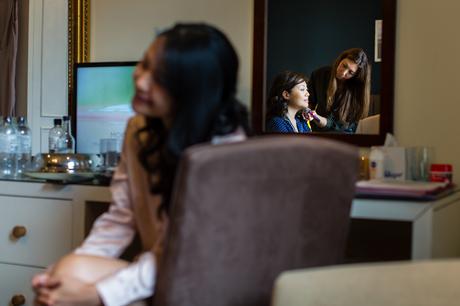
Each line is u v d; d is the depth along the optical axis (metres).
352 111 2.00
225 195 1.00
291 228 1.09
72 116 2.35
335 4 2.02
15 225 1.89
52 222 1.83
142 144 1.25
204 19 2.21
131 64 2.27
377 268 0.89
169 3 2.27
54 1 2.39
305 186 1.08
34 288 1.17
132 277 1.11
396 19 1.97
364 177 1.83
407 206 1.36
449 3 1.91
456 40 1.90
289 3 2.08
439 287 0.85
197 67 1.09
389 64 1.96
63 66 2.39
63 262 1.16
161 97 1.12
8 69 2.44
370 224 1.88
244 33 2.15
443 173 1.75
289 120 2.07
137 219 1.29
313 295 0.87
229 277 1.05
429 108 1.94
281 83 2.08
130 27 2.33
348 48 2.01
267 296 1.10
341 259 1.21
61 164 1.99
